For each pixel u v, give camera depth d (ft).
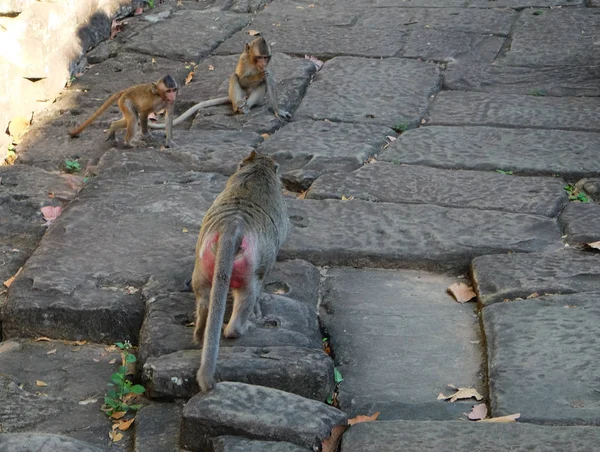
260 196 22.02
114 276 23.29
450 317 23.11
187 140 27.35
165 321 22.35
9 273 23.80
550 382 21.54
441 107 28.71
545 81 29.73
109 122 28.12
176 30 33.58
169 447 20.94
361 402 21.65
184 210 24.86
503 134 27.50
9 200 25.32
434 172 26.20
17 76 28.14
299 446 20.58
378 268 24.12
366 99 29.01
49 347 22.63
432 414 21.43
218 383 21.16
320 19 35.04
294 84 29.55
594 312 22.65
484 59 31.07
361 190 25.63
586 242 24.22
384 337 22.74
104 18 33.01
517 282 23.31
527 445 20.52
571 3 35.81
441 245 24.23
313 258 24.16
